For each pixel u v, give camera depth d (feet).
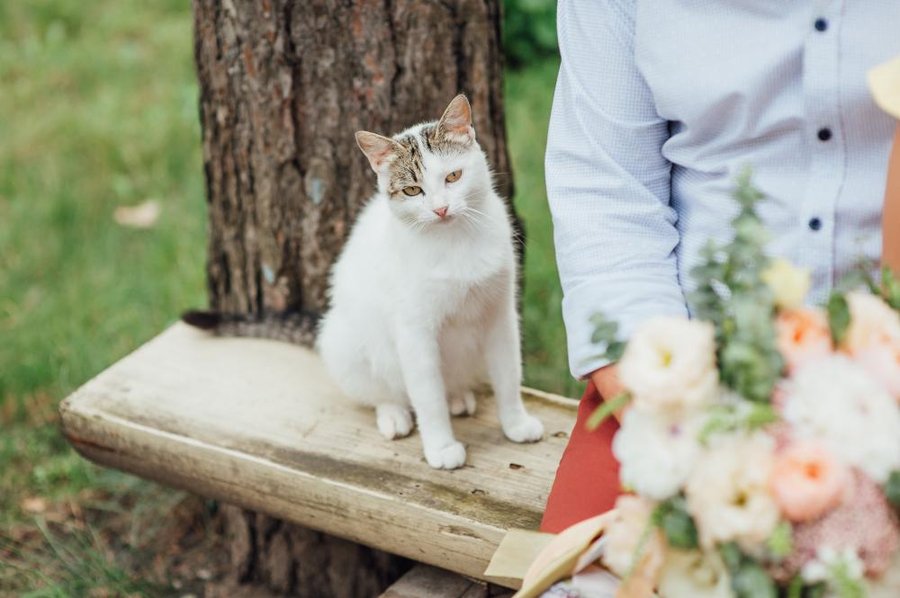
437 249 7.32
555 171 6.47
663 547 4.40
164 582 9.55
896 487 4.02
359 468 7.39
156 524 10.18
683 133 6.11
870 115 5.59
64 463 10.68
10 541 9.83
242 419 7.97
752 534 3.98
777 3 5.63
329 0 8.18
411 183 7.27
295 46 8.34
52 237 13.79
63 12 19.21
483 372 8.25
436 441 7.43
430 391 7.48
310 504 7.43
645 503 4.44
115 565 9.62
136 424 7.95
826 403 4.00
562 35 6.48
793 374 4.17
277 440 7.73
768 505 3.96
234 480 7.68
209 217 9.39
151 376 8.50
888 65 4.95
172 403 8.18
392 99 8.48
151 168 15.26
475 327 7.77
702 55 5.81
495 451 7.58
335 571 9.18
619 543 4.47
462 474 7.29
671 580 4.39
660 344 4.27
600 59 6.30
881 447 3.94
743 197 4.67
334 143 8.62
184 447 7.77
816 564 4.03
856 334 4.24
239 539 9.39
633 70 6.24
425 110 8.59
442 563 7.05
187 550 9.94
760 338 4.18
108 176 15.08
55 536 9.95
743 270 4.44
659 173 6.39
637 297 5.94
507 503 6.98
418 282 7.35
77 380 11.51
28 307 12.72
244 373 8.54
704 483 4.05
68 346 11.94
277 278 9.14
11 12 19.38
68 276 13.19
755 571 4.08
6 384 11.54
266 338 9.00
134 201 14.60
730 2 5.72
